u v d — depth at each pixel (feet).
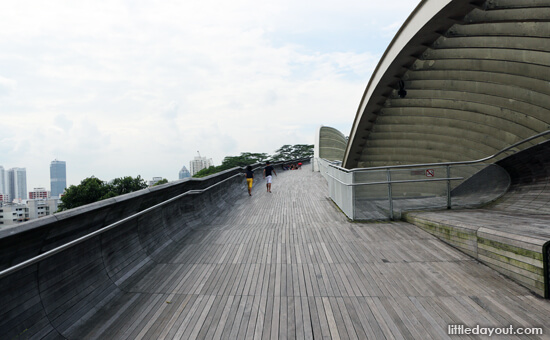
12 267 8.63
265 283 14.52
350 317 11.29
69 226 11.34
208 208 32.99
